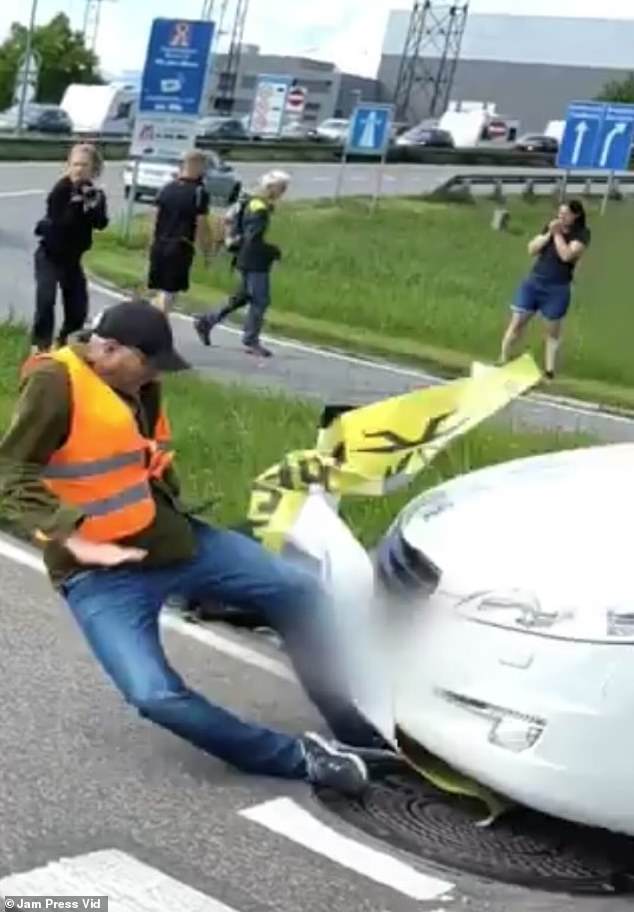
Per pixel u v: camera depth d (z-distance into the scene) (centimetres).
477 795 461
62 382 462
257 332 1575
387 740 470
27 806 456
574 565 430
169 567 482
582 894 428
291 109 6034
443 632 438
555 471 515
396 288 2406
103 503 468
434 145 7194
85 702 542
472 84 11006
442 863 440
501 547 446
